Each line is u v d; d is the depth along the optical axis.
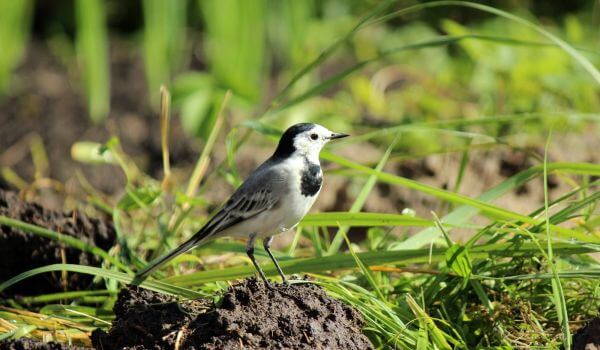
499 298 9.47
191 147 17.11
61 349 8.22
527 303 9.12
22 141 17.80
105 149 11.49
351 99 18.34
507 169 14.59
